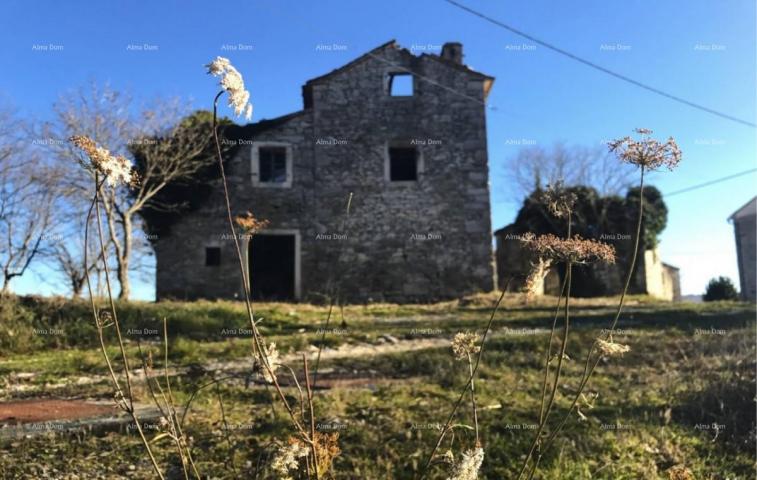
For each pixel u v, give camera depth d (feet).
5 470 13.51
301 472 8.26
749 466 15.43
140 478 13.21
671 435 16.80
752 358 24.39
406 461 14.57
